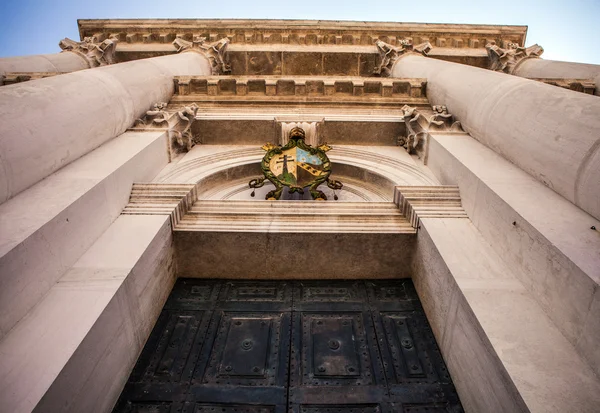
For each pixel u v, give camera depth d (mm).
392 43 16328
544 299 4113
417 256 5984
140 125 7957
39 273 4012
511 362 3613
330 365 5109
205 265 6277
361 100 10039
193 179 7566
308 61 15547
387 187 7910
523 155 5664
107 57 14227
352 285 6332
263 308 5922
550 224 4281
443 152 7086
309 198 7957
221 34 16188
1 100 4910
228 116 9055
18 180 4609
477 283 4543
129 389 4688
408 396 4750
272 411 4602
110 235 5207
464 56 16094
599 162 4242
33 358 3410
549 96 5594
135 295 4789
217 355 5207
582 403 3266
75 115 5891
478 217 5547
